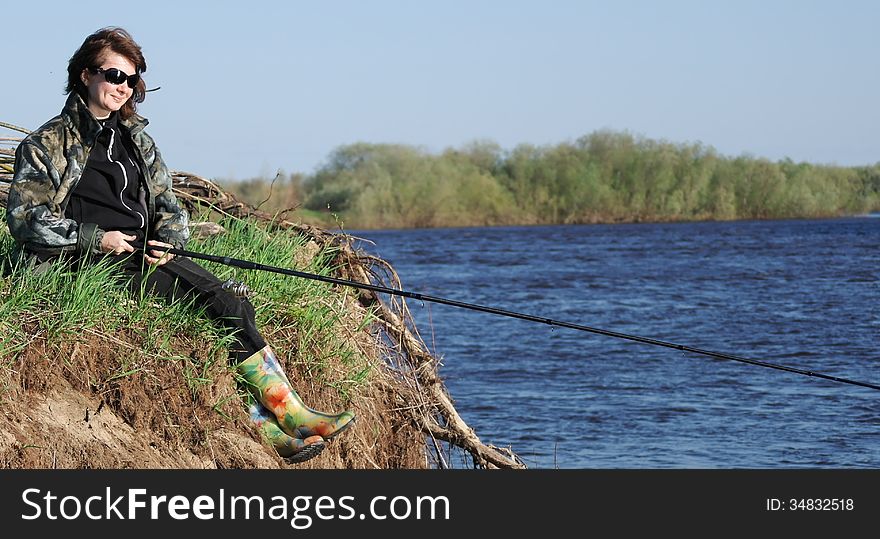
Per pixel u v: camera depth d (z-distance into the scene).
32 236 17.78
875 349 64.69
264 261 23.25
